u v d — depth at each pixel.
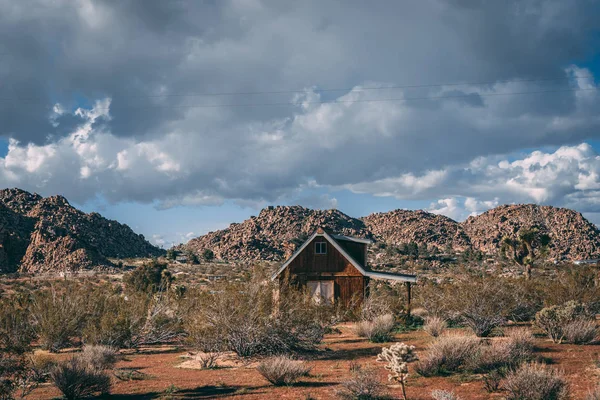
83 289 25.23
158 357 19.97
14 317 16.67
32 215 181.62
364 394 10.89
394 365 10.14
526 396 10.11
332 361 16.58
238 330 17.77
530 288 23.91
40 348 21.48
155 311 24.31
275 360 13.48
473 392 11.08
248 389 12.55
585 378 11.91
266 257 187.25
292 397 11.35
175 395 12.25
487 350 13.71
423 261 140.25
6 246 142.12
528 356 13.95
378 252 166.25
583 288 24.77
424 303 25.86
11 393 11.88
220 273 103.88
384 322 22.62
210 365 16.67
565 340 17.78
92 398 12.17
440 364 13.46
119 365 17.62
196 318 19.19
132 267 135.88
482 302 20.16
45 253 140.62
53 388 13.17
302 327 18.20
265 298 18.27
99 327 21.58
